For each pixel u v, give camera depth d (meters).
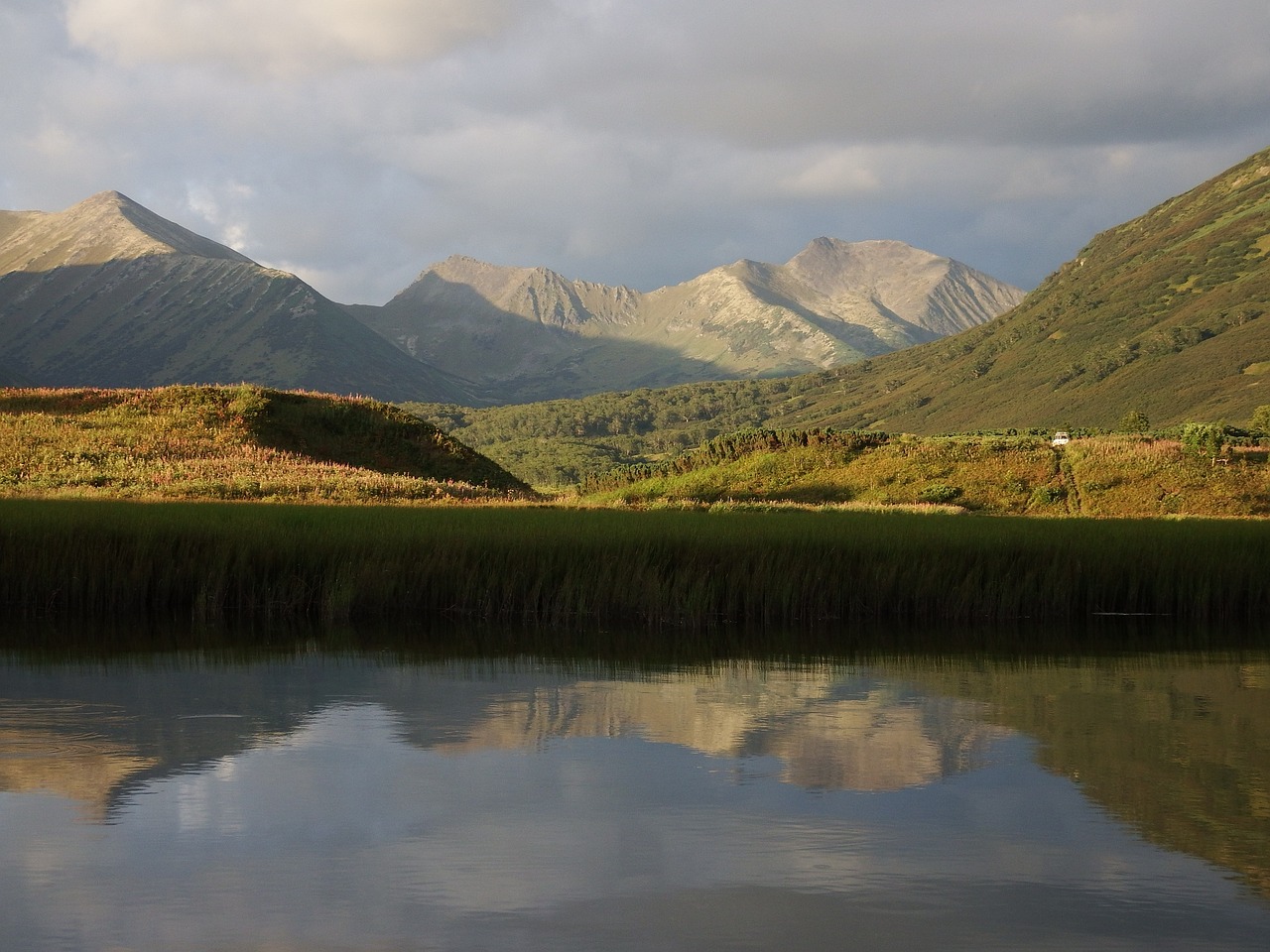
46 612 21.14
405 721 12.83
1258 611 22.06
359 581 21.16
